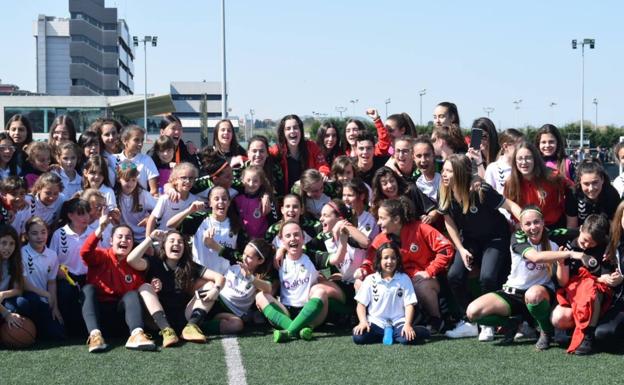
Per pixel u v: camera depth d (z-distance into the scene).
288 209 7.03
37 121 51.97
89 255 6.41
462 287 6.70
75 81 109.81
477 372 5.35
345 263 7.04
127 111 57.19
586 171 6.61
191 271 6.65
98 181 7.39
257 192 7.58
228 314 6.80
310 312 6.48
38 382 5.17
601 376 5.23
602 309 5.98
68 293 6.58
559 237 6.61
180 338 6.44
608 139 61.12
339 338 6.52
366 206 7.35
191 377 5.26
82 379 5.23
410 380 5.17
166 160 8.49
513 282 6.26
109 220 6.64
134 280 6.51
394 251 6.39
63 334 6.47
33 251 6.50
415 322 6.59
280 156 8.44
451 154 7.28
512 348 6.08
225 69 28.27
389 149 8.90
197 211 7.13
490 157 8.03
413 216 6.86
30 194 7.08
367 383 5.11
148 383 5.12
